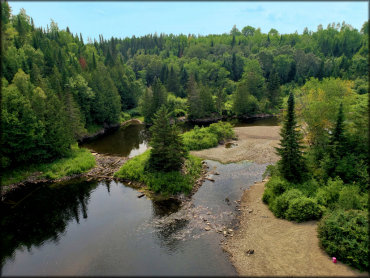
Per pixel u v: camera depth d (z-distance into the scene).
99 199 28.00
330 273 15.45
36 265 17.94
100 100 63.62
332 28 168.38
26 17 94.56
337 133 26.72
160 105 73.56
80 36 120.06
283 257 17.72
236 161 40.19
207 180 32.88
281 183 25.83
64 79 59.78
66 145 39.78
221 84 114.25
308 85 50.88
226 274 16.61
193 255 18.64
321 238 17.92
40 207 26.62
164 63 130.00
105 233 21.55
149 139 57.19
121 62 111.19
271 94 88.44
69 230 22.16
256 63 118.69
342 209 19.84
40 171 34.91
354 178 25.36
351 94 38.84
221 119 81.50
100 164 38.56
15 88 34.31
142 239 20.59
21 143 33.38
